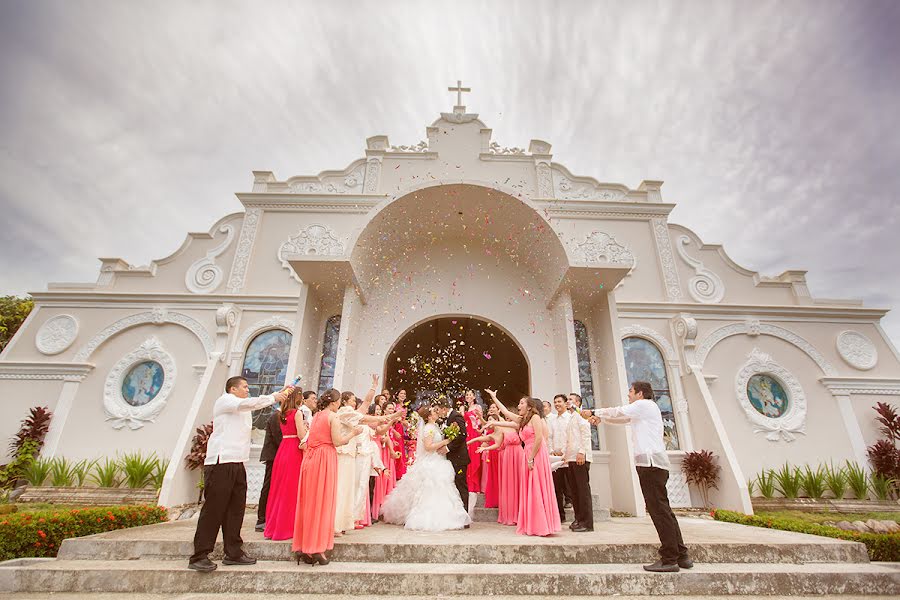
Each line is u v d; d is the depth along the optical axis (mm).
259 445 9367
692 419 9797
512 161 12148
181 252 11766
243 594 3691
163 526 5949
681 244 11891
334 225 11734
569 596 3707
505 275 10250
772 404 10359
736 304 10969
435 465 5941
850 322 11070
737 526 6570
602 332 9156
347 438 4492
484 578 3760
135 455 9406
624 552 4367
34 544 4691
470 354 15711
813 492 9086
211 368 9445
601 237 11664
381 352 9500
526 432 5570
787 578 3945
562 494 6551
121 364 10375
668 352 10531
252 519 6645
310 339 9008
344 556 4273
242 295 10906
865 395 10344
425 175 12047
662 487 4156
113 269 11453
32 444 9383
